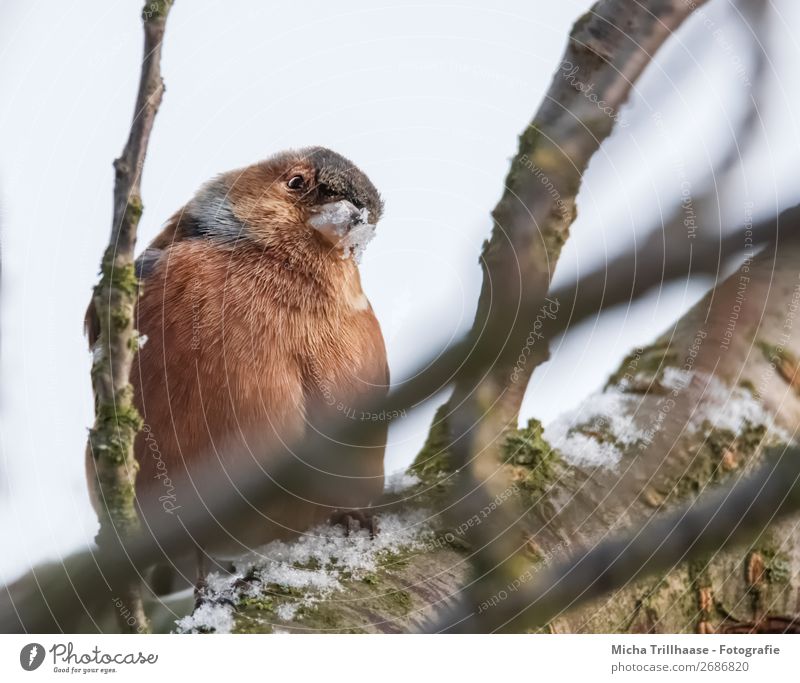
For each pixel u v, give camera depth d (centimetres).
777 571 707
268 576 691
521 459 704
